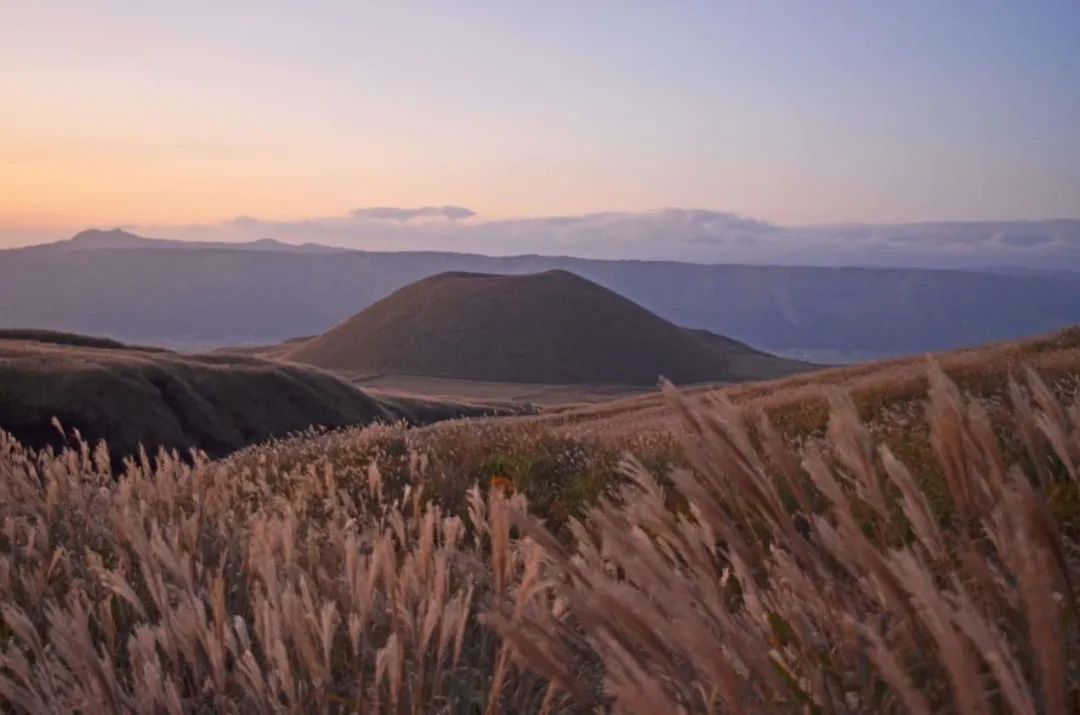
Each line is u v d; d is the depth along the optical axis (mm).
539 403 167375
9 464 6215
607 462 7539
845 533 1254
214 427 62469
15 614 2490
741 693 1146
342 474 7656
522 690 2436
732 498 1580
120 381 58094
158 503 5418
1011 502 1130
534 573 1749
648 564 1109
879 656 929
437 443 9234
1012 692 807
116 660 3010
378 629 2990
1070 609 1143
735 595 2393
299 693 2342
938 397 1366
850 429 1447
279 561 3350
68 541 4848
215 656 2479
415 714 2229
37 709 2268
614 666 950
